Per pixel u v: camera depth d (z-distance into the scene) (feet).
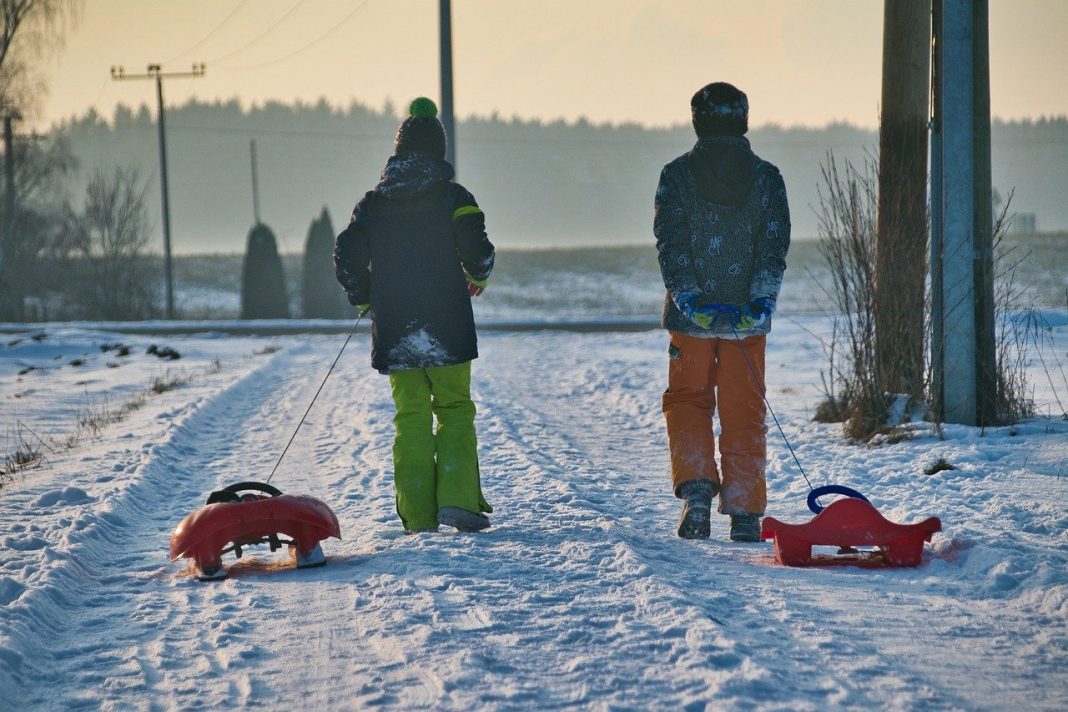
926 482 81.87
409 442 71.36
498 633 49.57
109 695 44.37
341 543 69.72
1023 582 55.16
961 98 102.68
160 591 59.62
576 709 41.06
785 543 61.31
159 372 192.95
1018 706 41.04
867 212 113.39
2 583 57.41
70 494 82.17
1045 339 159.63
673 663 45.37
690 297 67.56
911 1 110.63
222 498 64.28
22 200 533.55
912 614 51.96
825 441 104.06
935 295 104.17
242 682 45.24
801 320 259.60
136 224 530.68
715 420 123.54
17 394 160.15
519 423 121.80
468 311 71.36
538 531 69.46
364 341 261.03
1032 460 86.22
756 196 69.67
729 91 70.18
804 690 42.16
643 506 80.84
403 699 42.60
